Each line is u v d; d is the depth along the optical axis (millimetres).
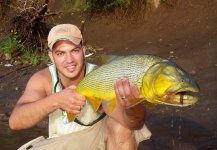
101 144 1662
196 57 3469
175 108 2748
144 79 1186
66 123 1688
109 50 4027
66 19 4742
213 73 3166
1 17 4691
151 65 1193
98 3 4555
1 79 3734
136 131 1637
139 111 1481
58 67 1604
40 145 1687
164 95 1157
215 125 2465
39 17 4191
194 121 2541
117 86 1210
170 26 4148
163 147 2230
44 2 4332
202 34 3875
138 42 4047
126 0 4418
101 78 1289
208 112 2633
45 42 4258
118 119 1592
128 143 1617
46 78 1670
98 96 1312
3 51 4262
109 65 1270
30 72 3865
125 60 1240
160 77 1158
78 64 1594
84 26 4520
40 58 4117
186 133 2391
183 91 1175
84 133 1676
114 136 1618
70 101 1380
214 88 2936
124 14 4430
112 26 4426
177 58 3525
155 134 2395
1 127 2746
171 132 2414
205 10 4137
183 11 4215
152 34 4121
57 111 1692
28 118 1524
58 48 1573
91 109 1668
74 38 1568
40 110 1487
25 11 4242
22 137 2572
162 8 4324
